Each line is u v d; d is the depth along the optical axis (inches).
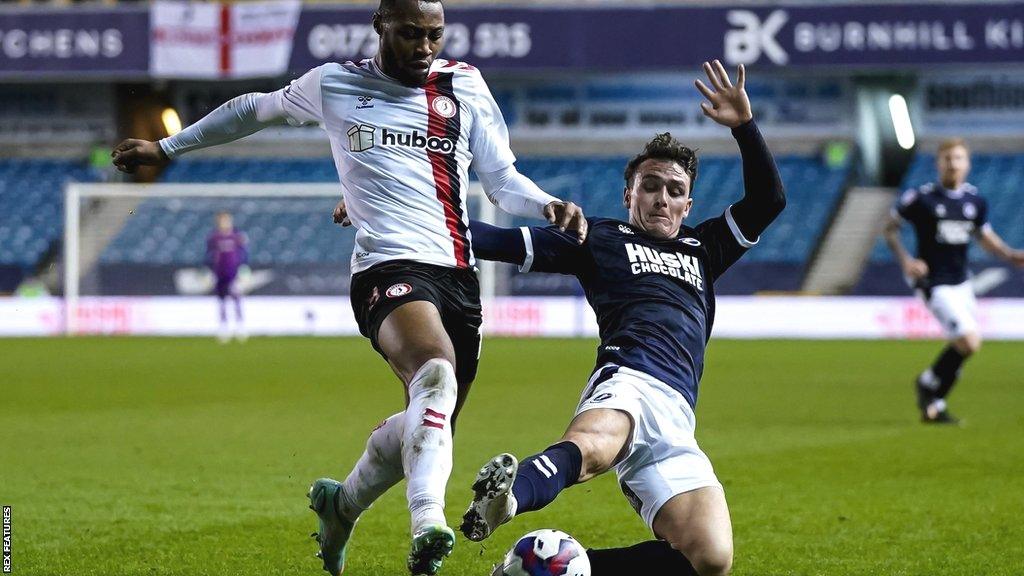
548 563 395.5
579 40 2581.2
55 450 876.0
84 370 1578.5
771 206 486.0
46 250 2795.3
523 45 2586.1
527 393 1299.2
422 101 474.0
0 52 2600.9
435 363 418.0
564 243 481.1
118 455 850.8
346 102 472.7
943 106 2977.4
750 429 1018.1
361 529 604.1
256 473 774.5
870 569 520.7
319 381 1439.5
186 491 706.2
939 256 1072.8
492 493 353.1
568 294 2532.0
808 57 2546.8
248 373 1540.4
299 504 666.2
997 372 1605.6
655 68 2568.9
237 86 2711.6
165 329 2423.7
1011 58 2513.5
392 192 464.8
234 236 2210.9
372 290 454.3
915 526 613.6
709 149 3048.7
